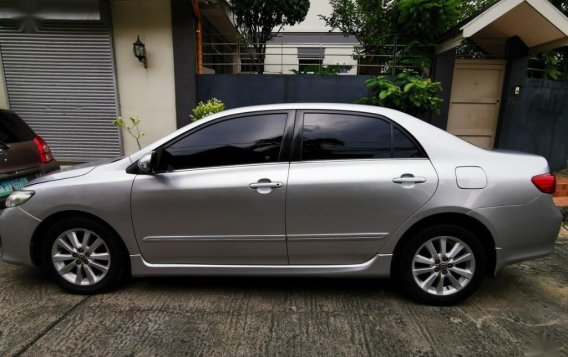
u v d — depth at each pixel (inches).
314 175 115.7
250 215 117.1
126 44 271.6
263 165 118.4
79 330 106.4
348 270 119.6
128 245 122.1
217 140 121.6
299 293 128.2
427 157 117.0
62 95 280.4
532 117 280.1
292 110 122.3
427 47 272.7
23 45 272.5
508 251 116.3
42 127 285.9
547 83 279.4
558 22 225.8
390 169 115.3
